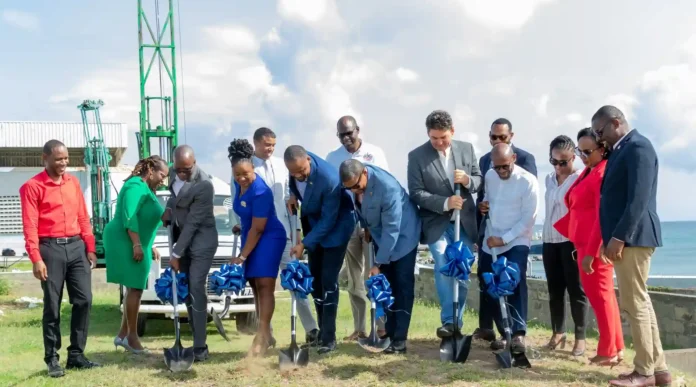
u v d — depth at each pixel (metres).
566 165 6.75
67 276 6.31
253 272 6.46
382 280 6.27
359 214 6.49
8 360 7.55
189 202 6.50
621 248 5.32
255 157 7.62
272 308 6.53
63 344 8.77
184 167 6.39
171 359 6.12
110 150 31.80
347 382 5.71
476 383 5.61
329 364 6.20
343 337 8.02
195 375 6.01
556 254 6.91
